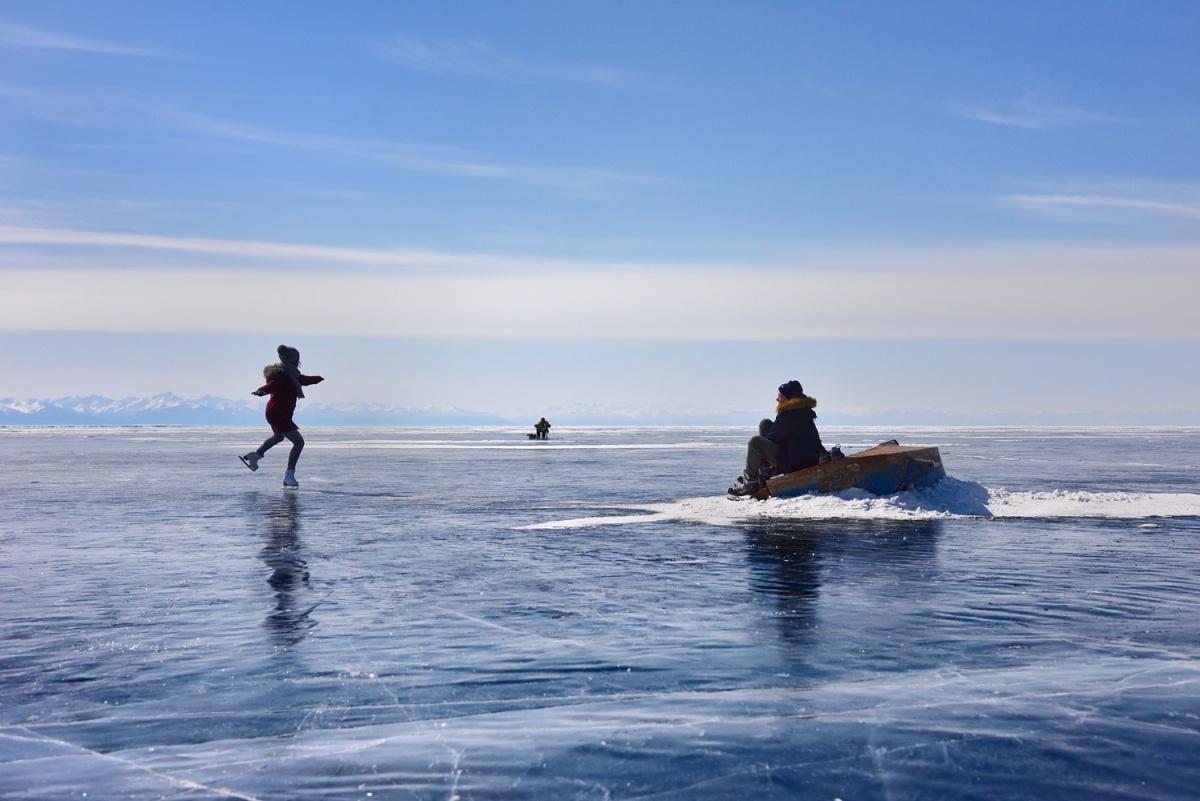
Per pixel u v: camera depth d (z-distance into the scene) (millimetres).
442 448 40750
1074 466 23516
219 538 9016
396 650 4539
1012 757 3027
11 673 4148
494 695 3785
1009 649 4512
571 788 2805
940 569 7000
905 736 3236
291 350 16219
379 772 2955
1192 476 18922
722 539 8875
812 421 12594
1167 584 6320
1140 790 2760
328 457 30156
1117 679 3967
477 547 8328
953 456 30906
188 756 3127
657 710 3557
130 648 4602
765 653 4445
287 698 3766
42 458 29188
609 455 31875
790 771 2920
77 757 3129
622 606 5617
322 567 7195
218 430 115000
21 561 7516
